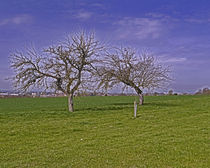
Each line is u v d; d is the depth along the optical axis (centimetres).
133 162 1231
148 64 4006
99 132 1936
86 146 1530
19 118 2633
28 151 1449
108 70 3875
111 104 4553
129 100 5744
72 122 2370
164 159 1267
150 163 1213
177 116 2688
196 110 3138
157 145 1522
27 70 3036
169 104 4028
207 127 2066
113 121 2425
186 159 1263
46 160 1275
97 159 1282
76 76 3123
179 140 1634
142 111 3134
